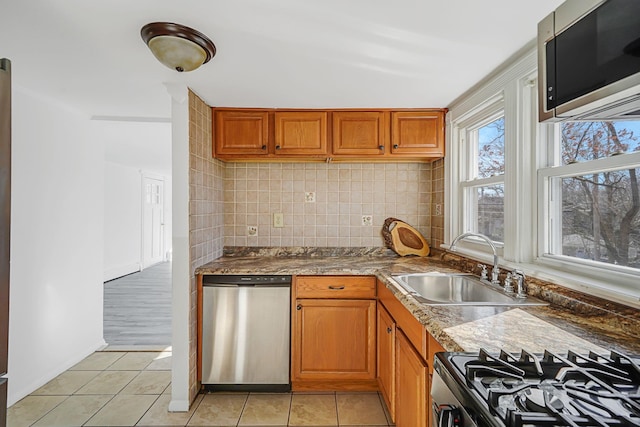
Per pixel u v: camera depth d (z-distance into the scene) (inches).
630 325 40.4
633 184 45.6
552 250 60.2
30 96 82.5
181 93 75.5
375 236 107.0
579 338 39.3
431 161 105.5
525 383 27.9
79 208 101.4
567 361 30.7
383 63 64.6
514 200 65.0
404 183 107.1
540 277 56.4
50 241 90.3
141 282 215.6
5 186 45.1
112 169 224.5
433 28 52.4
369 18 49.5
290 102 87.7
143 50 59.6
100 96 84.5
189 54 55.1
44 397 82.9
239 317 83.4
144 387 88.0
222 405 79.7
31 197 84.0
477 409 25.7
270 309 83.6
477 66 66.1
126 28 52.1
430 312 49.0
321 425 72.2
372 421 73.5
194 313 81.8
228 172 105.8
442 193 98.4
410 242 103.7
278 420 73.9
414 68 66.9
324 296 84.3
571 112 31.9
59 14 48.3
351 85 75.9
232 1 45.3
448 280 76.7
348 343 84.0
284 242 106.2
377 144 92.9
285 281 83.6
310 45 57.5
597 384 27.5
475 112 80.9
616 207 48.1
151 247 280.7
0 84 44.2
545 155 61.7
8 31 52.9
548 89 34.1
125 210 239.6
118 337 122.6
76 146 99.2
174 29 51.0
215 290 83.2
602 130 49.9
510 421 22.9
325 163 106.5
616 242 48.1
